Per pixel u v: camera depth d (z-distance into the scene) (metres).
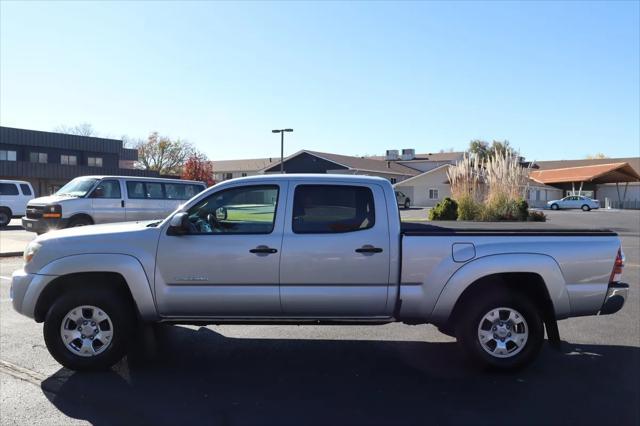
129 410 4.36
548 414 4.29
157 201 15.29
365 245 5.08
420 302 5.11
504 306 5.15
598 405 4.48
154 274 5.11
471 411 4.35
